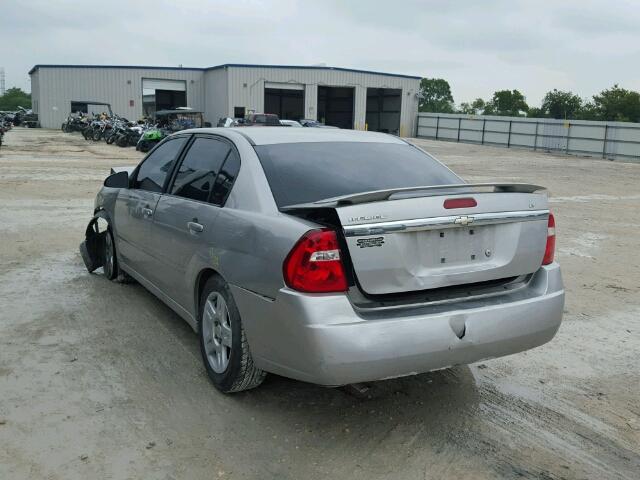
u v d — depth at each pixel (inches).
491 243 135.0
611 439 136.0
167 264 176.4
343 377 119.8
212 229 148.2
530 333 136.6
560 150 1712.6
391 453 127.5
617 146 1566.2
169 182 184.5
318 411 143.8
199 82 2269.9
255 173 146.3
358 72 2228.1
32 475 115.7
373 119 2507.4
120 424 134.9
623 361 180.9
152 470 118.6
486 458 126.7
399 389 157.1
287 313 122.2
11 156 882.8
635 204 581.3
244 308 134.6
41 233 337.4
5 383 153.1
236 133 164.4
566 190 701.9
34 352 172.7
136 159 893.2
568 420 143.9
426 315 124.3
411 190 122.2
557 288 143.8
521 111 4505.4
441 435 135.3
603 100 3346.5
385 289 124.0
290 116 2527.1
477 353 130.2
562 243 365.4
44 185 554.3
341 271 120.6
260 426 136.2
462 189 148.3
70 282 241.4
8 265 266.4
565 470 123.4
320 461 123.7
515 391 158.6
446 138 2192.4
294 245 122.2
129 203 208.5
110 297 222.7
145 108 2425.0
